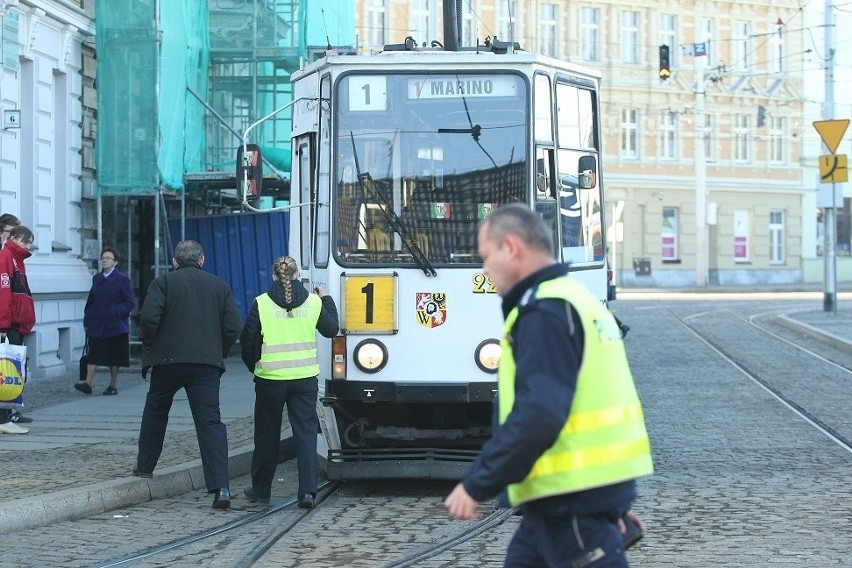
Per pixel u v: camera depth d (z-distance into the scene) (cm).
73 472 1281
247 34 2855
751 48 7138
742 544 998
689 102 6975
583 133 1375
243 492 1296
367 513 1170
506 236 533
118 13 2497
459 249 1250
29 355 2245
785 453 1472
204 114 2791
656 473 1345
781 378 2273
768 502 1177
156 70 2491
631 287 6775
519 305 522
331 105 1277
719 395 2036
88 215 2550
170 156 2545
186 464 1332
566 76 1338
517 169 1262
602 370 520
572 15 6600
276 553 983
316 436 1209
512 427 499
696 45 6131
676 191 6925
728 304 4709
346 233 1256
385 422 1323
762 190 7169
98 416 1761
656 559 945
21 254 1586
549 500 522
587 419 516
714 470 1360
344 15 3116
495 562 945
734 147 7112
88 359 2039
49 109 2383
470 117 1270
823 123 3697
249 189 1253
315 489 1190
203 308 1195
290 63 2900
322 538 1048
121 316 2031
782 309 4316
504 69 1273
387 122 1273
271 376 1191
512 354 526
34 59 2306
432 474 1253
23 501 1098
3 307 1550
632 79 6812
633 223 6825
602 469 514
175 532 1080
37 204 2330
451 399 1230
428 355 1239
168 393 1216
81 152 2508
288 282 1196
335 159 1269
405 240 1252
